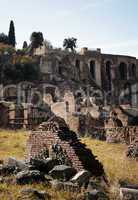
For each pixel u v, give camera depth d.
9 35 125.31
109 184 12.81
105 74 112.06
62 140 14.98
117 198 11.03
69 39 119.81
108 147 27.64
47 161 13.20
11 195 10.37
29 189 10.56
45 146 15.84
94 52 111.12
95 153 23.05
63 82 95.19
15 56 97.00
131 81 112.25
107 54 114.06
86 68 108.25
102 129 35.91
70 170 12.59
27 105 47.97
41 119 45.16
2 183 11.54
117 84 111.25
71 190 11.24
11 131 36.81
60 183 11.48
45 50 102.88
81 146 14.83
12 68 91.94
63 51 105.56
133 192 10.81
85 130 38.81
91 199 10.77
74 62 106.38
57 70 102.00
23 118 45.53
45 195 10.52
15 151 22.17
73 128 40.00
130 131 30.78
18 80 91.19
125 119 45.19
